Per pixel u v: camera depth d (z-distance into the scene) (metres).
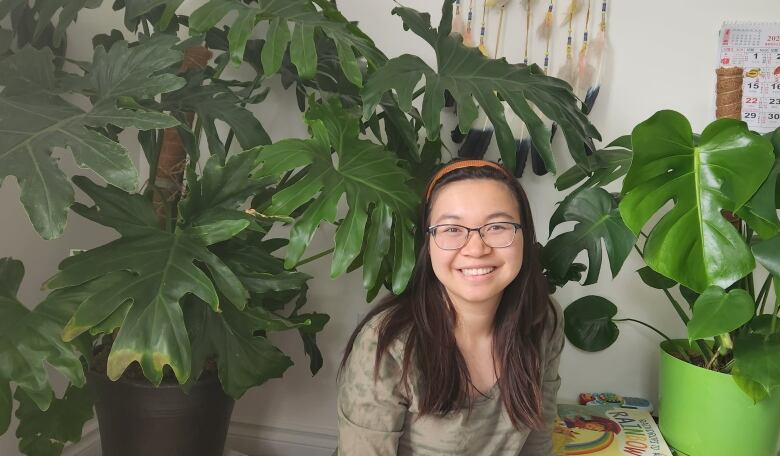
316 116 1.06
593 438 1.33
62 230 0.76
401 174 1.13
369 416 1.00
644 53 1.51
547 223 1.58
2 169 0.76
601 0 1.50
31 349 0.83
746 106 1.47
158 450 1.20
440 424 1.04
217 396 1.24
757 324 1.17
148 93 0.94
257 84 1.30
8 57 0.96
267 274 1.07
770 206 1.00
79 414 1.04
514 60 1.54
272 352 1.11
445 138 1.58
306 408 1.74
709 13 1.48
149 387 1.15
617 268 1.21
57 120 0.87
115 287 0.87
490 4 1.53
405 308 1.08
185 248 0.95
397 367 1.02
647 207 1.08
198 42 1.12
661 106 1.51
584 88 1.50
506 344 1.08
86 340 0.88
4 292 0.88
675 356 1.35
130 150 1.66
